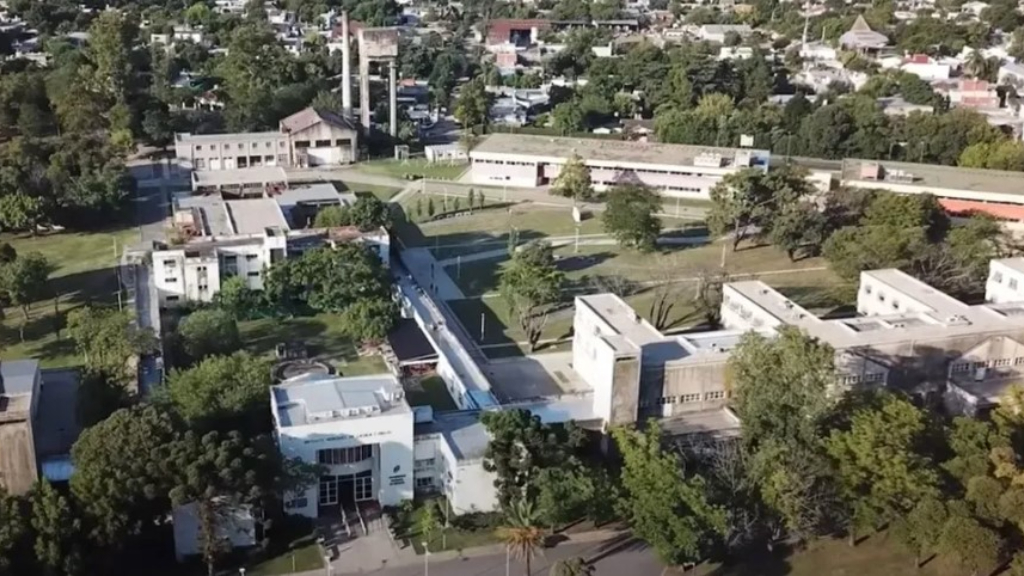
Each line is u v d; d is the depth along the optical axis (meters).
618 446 124.38
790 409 120.31
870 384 142.12
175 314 171.62
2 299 167.25
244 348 160.62
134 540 107.88
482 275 197.75
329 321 172.38
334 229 194.00
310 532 116.38
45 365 151.00
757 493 113.88
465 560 112.31
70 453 115.69
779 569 112.12
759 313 154.38
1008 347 146.00
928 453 118.81
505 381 152.62
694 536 105.69
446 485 122.31
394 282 187.12
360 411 119.38
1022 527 104.94
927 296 160.62
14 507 100.62
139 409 112.69
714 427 132.88
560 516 111.50
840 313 178.38
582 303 153.75
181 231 191.88
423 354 157.25
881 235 183.50
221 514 110.06
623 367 130.25
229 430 119.75
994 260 174.62
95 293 178.12
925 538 106.69
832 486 113.06
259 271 181.75
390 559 112.19
